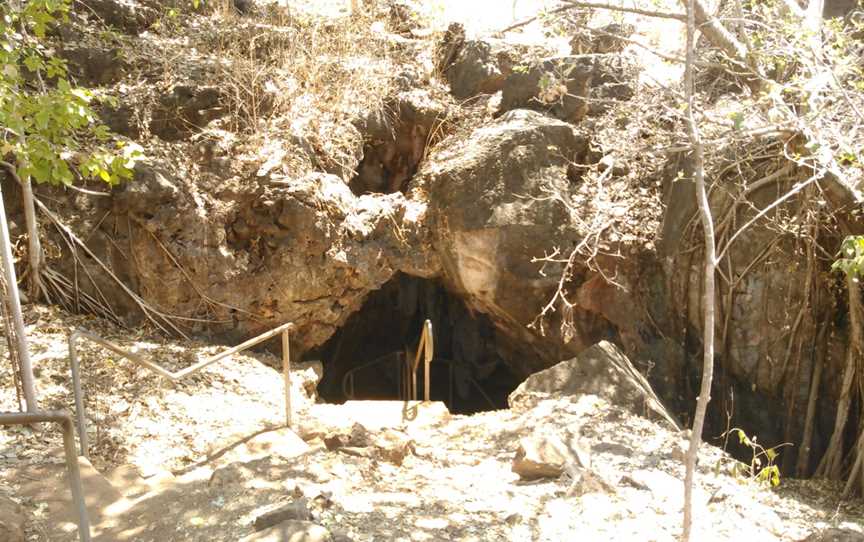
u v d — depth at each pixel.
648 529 4.93
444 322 11.41
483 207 8.77
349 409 7.35
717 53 8.29
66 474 4.99
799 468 8.30
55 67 5.82
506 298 8.96
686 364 8.84
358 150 9.45
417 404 7.51
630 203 9.02
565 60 9.77
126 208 8.02
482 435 6.82
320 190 8.69
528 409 7.33
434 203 9.01
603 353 7.69
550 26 8.16
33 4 5.68
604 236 8.80
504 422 7.05
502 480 5.71
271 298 8.52
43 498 4.70
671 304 8.90
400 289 11.06
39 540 4.31
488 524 4.84
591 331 9.05
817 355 8.36
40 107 5.22
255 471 5.34
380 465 5.80
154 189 8.06
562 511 5.10
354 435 6.11
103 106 8.40
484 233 8.72
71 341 5.23
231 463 5.40
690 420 8.76
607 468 5.95
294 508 4.52
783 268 8.43
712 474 6.20
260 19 10.62
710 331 4.25
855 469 7.39
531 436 6.04
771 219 8.04
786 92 7.66
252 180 8.50
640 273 8.91
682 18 7.04
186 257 8.17
